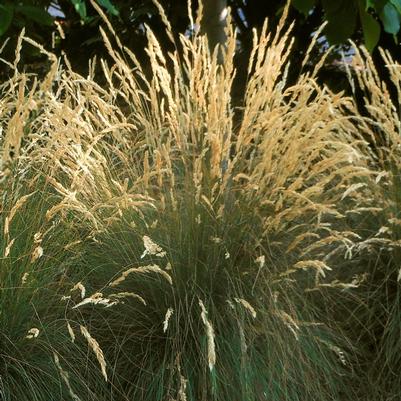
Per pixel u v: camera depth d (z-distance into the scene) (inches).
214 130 197.5
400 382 201.9
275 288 194.2
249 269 195.5
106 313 193.3
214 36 250.8
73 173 188.2
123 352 189.3
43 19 245.6
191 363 183.3
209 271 191.2
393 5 234.1
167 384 182.4
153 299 192.7
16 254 181.3
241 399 178.9
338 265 214.1
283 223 198.1
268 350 182.9
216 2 249.1
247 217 197.9
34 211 192.7
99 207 190.5
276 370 184.4
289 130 202.7
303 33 366.3
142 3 352.8
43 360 178.4
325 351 197.9
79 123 194.7
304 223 207.5
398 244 202.7
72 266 196.4
